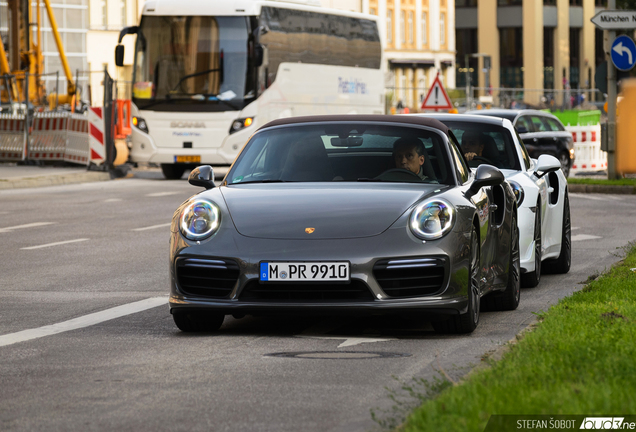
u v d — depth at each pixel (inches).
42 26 5255.9
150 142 2456.9
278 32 2556.6
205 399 492.7
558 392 429.1
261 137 768.9
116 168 2610.7
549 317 650.2
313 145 746.8
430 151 733.3
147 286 939.3
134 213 1672.0
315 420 450.6
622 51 2271.2
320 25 2760.8
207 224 663.1
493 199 775.7
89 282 970.7
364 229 644.7
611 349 529.0
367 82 3009.4
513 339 620.1
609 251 1211.2
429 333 684.7
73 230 1437.0
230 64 2445.9
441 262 641.6
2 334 697.6
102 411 472.7
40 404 488.4
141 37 2470.5
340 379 534.9
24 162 2812.5
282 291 639.1
